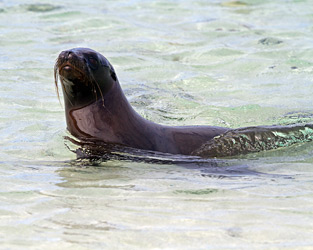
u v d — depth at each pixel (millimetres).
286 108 36812
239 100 38562
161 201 19891
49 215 18250
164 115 35125
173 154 28641
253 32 56500
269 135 30406
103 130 28375
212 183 22844
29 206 19219
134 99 37656
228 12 65438
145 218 17938
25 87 38906
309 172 25500
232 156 29047
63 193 20859
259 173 25125
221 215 18281
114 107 28656
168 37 54719
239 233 16562
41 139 29484
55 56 46875
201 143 29641
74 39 52625
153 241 15945
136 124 29000
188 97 38969
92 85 27781
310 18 61844
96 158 26766
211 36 55344
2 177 23031
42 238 16156
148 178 23594
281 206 19391
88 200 19984
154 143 28688
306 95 39469
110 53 48688
